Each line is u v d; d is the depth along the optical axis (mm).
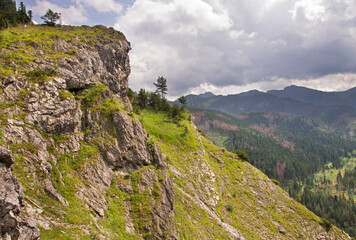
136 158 46469
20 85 37812
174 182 65375
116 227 32875
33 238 19047
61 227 24281
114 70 72125
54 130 38219
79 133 42281
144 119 100562
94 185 36531
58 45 59562
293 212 93250
